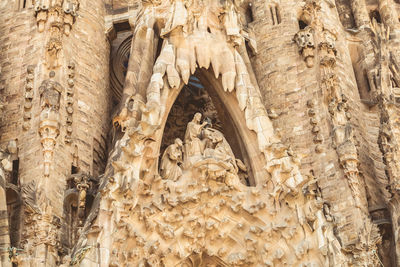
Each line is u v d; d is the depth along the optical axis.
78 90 42.88
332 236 36.56
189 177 37.53
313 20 48.22
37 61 42.34
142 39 42.47
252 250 37.03
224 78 40.34
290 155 38.28
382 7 54.50
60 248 35.38
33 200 36.06
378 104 46.25
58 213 36.84
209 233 37.38
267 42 48.91
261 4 50.84
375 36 51.09
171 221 36.34
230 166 37.75
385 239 40.25
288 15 50.00
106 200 34.41
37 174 37.59
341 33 51.00
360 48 51.53
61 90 40.41
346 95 46.38
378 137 43.12
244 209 37.50
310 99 45.19
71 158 39.62
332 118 43.34
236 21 42.00
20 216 36.09
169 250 35.97
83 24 45.91
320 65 45.75
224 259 37.41
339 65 47.72
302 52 47.22
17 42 43.97
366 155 44.25
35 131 39.25
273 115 40.16
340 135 42.38
